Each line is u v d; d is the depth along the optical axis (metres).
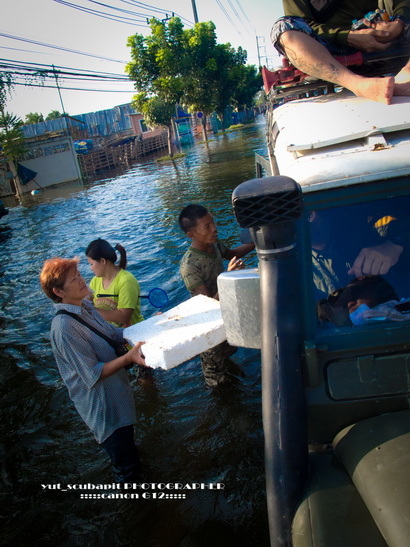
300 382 1.74
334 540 1.45
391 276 1.93
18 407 4.70
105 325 3.16
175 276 7.77
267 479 1.69
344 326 1.89
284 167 2.03
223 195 14.66
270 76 3.84
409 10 2.84
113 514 3.17
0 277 10.31
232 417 3.96
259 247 1.76
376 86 2.16
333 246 1.93
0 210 18.95
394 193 1.79
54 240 13.44
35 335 6.50
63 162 35.50
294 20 2.62
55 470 3.72
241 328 1.97
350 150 1.88
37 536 3.10
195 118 70.56
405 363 1.85
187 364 4.92
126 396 3.13
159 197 17.41
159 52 38.06
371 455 1.64
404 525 1.34
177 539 2.91
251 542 2.80
